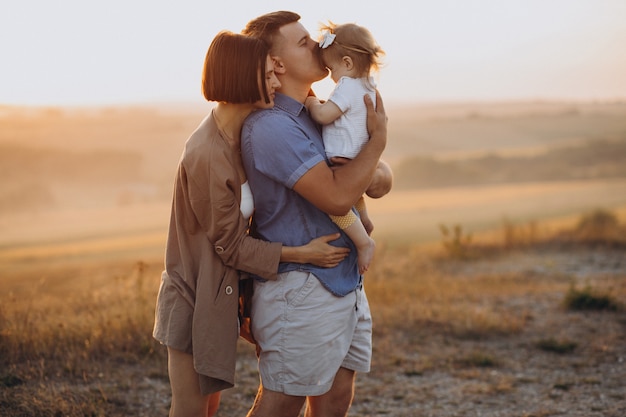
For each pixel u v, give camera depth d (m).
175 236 2.72
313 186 2.54
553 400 4.70
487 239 17.55
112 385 4.56
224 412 4.36
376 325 6.52
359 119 2.72
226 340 2.63
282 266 2.65
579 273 12.03
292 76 2.75
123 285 6.84
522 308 7.68
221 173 2.55
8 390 4.25
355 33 2.75
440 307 7.27
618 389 4.92
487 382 5.11
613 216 19.91
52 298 6.73
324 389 2.66
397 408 4.55
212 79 2.56
